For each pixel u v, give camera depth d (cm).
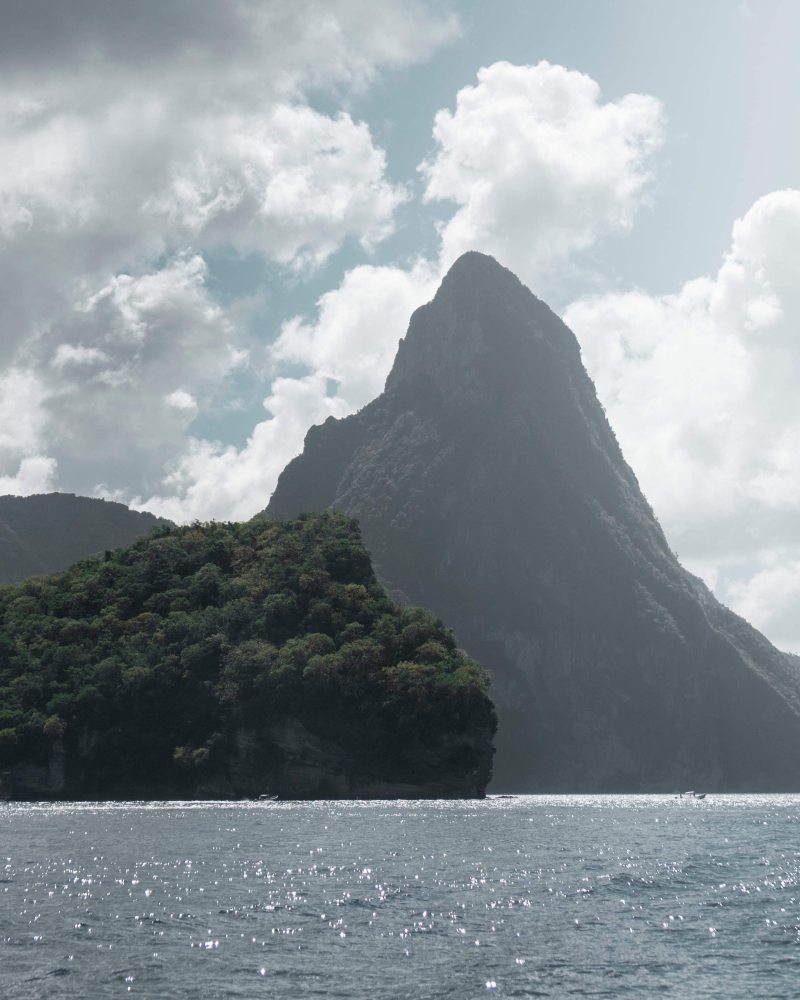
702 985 5216
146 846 10731
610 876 8525
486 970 5431
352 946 5894
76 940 5984
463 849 10675
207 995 4975
